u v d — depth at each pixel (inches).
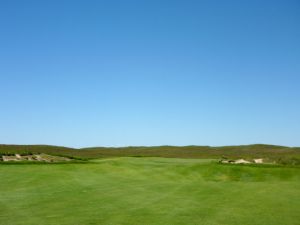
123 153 4719.5
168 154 4498.0
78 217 754.2
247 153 4264.3
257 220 729.6
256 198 945.5
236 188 1114.7
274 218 745.6
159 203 890.1
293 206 850.1
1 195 1000.2
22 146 4325.8
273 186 1157.1
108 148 5551.2
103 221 722.8
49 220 731.4
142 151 5064.0
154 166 1800.0
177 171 1656.0
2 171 1464.1
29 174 1403.8
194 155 4148.6
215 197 964.0
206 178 1537.9
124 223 707.4
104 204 880.9
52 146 4731.8
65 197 973.8
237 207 840.3
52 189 1104.2
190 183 1259.8
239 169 1646.2
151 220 730.2
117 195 1003.9
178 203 888.3
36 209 828.6
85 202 906.7
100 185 1197.7
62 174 1440.7
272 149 4783.5
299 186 1151.6
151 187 1152.2
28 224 701.3
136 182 1290.6
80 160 2105.1
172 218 744.3
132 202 904.3
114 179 1371.8
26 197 972.6
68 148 4793.3
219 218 745.0
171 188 1128.2
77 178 1357.0
